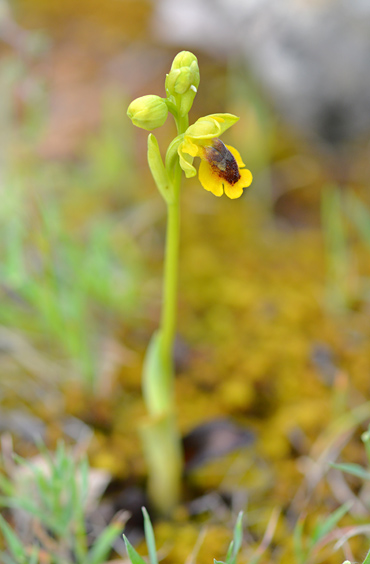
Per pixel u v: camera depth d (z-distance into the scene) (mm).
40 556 511
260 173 757
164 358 517
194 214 729
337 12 752
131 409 578
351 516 532
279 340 605
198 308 629
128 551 464
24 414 565
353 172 789
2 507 529
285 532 528
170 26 907
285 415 568
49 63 850
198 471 548
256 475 547
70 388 577
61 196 709
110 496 542
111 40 940
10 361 584
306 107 781
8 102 692
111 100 795
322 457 548
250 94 758
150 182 760
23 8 1006
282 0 790
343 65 750
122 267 629
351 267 659
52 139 752
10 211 609
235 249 692
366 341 609
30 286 562
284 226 730
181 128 481
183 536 526
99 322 611
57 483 498
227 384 583
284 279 652
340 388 568
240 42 834
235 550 478
